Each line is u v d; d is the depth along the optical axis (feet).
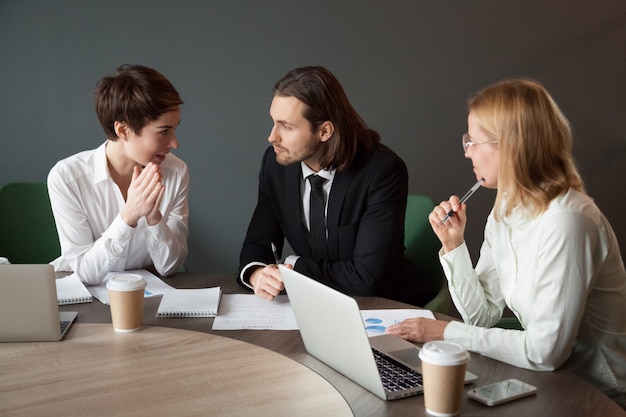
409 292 7.69
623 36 12.03
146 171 7.17
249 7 11.71
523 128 5.27
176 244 7.50
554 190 5.27
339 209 7.49
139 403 4.17
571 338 4.96
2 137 11.84
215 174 12.09
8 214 8.88
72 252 7.65
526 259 5.48
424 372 4.16
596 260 5.26
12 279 5.07
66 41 11.64
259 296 6.62
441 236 6.18
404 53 11.92
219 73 11.84
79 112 11.78
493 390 4.47
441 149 12.16
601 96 12.14
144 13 11.66
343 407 4.15
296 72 7.29
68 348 5.08
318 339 4.91
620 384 5.47
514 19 11.95
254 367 4.76
